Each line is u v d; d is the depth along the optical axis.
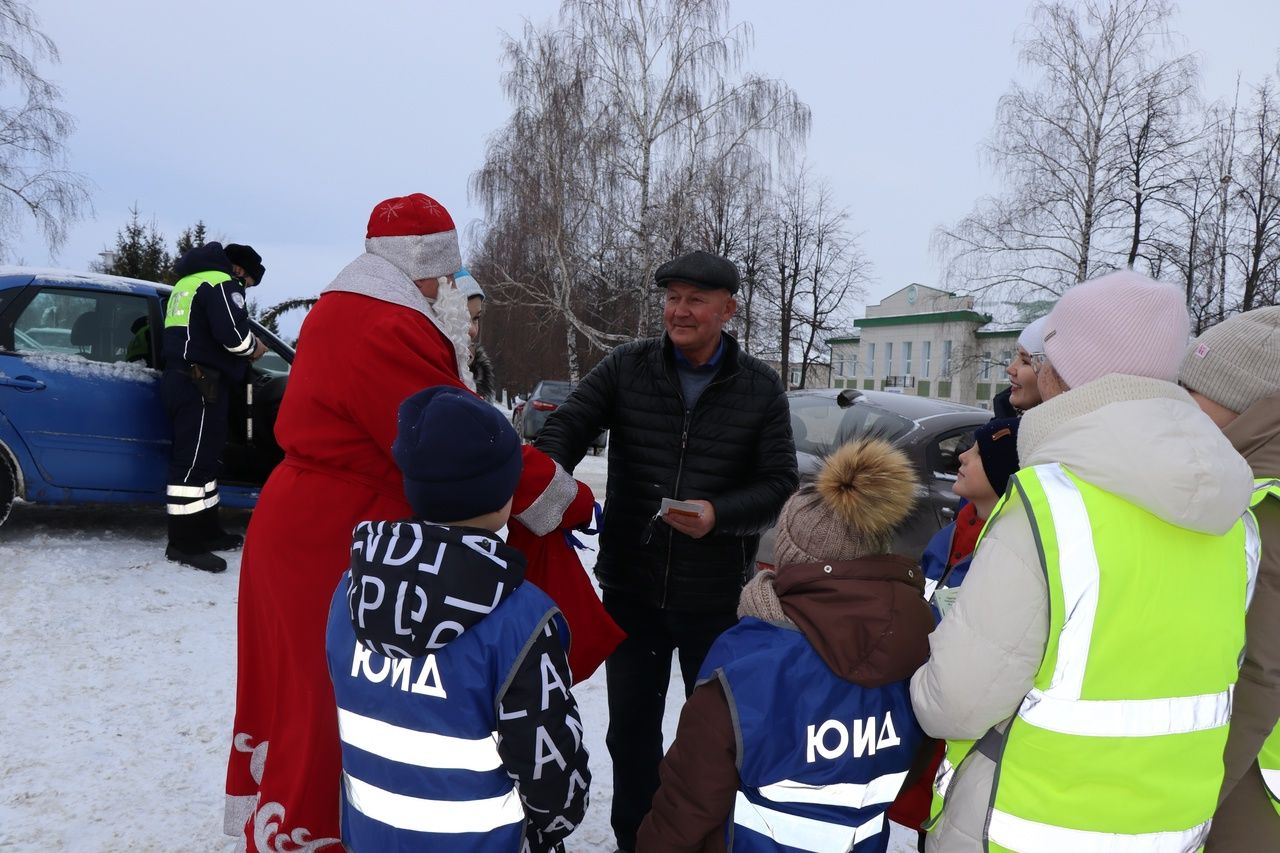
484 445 1.50
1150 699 1.37
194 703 3.39
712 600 2.45
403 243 2.05
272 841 1.83
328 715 1.87
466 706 1.44
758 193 21.83
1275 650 1.56
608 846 2.63
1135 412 1.38
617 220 20.92
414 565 1.41
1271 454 1.69
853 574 1.53
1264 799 1.71
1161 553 1.36
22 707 3.20
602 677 4.06
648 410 2.46
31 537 5.13
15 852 2.38
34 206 17.61
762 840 1.52
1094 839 1.38
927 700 1.46
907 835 2.79
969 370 31.33
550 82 20.73
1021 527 1.40
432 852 1.48
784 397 2.52
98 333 5.06
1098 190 20.08
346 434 1.95
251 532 2.06
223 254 5.02
